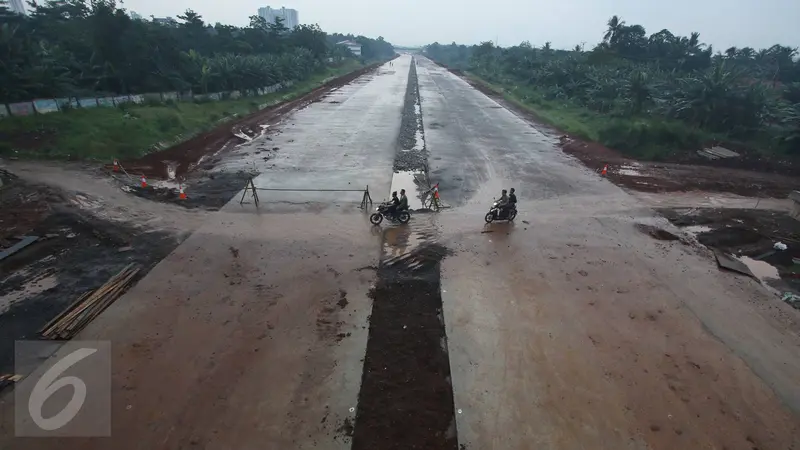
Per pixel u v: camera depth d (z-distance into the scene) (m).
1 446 6.42
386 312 9.80
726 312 10.17
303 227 13.99
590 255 12.71
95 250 12.13
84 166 18.61
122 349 8.41
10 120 21.95
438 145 25.53
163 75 33.62
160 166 19.78
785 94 33.75
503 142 26.77
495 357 8.50
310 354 8.45
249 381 7.76
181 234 13.30
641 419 7.19
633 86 32.16
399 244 12.99
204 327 9.14
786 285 11.47
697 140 24.31
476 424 7.04
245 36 56.94
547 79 48.59
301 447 6.56
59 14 41.16
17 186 16.02
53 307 9.59
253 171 19.64
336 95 46.28
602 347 8.86
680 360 8.55
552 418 7.17
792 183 20.06
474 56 97.62
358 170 20.20
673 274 11.78
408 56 181.75
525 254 12.66
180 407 7.20
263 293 10.40
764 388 7.92
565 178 19.83
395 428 6.93
